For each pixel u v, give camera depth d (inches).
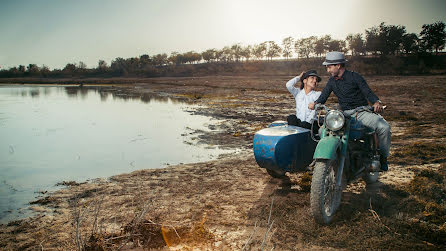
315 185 131.8
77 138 407.5
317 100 172.7
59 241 133.5
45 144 371.9
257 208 159.0
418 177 187.3
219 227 140.9
